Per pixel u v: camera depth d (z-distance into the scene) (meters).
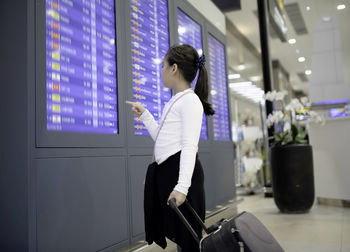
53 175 1.69
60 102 1.83
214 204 3.69
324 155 5.00
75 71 1.96
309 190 4.22
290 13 7.84
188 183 1.27
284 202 4.23
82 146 1.90
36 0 1.68
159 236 1.40
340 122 4.77
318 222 3.61
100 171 2.03
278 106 4.89
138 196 2.40
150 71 2.81
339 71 11.05
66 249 1.74
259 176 7.02
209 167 3.66
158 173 1.41
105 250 2.02
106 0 2.29
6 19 1.68
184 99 1.38
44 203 1.63
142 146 2.51
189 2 3.68
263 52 6.27
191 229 1.21
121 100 2.33
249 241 1.13
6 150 1.63
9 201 1.60
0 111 1.66
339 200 4.75
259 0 6.34
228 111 4.55
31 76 1.61
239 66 10.44
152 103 2.80
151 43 2.86
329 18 10.16
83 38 2.04
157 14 3.01
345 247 2.55
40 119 1.65
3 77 1.66
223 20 4.74
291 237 2.95
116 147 2.21
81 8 2.05
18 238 1.56
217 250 1.16
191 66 1.46
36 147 1.61
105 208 2.05
